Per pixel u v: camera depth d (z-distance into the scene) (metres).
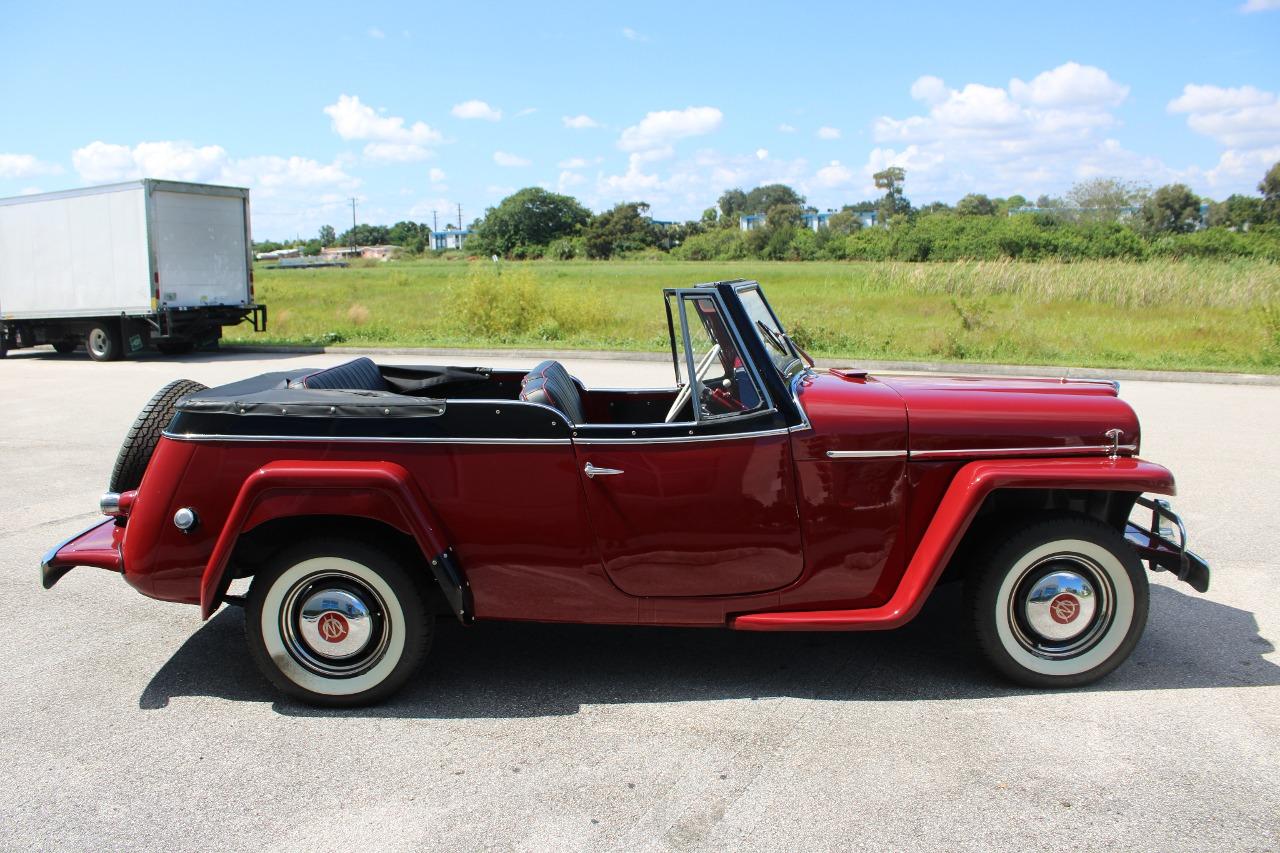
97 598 4.85
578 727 3.40
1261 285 20.17
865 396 3.67
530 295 19.52
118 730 3.43
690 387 3.60
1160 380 12.39
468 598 3.60
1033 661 3.61
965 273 23.72
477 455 3.49
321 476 3.37
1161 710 3.47
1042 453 3.57
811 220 133.50
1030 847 2.64
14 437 8.95
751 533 3.56
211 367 15.27
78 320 17.08
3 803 2.94
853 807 2.85
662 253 90.12
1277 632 4.22
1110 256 35.72
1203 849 2.63
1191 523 5.89
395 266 73.94
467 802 2.92
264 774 3.11
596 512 3.52
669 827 2.76
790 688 3.70
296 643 3.56
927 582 3.47
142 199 16.11
